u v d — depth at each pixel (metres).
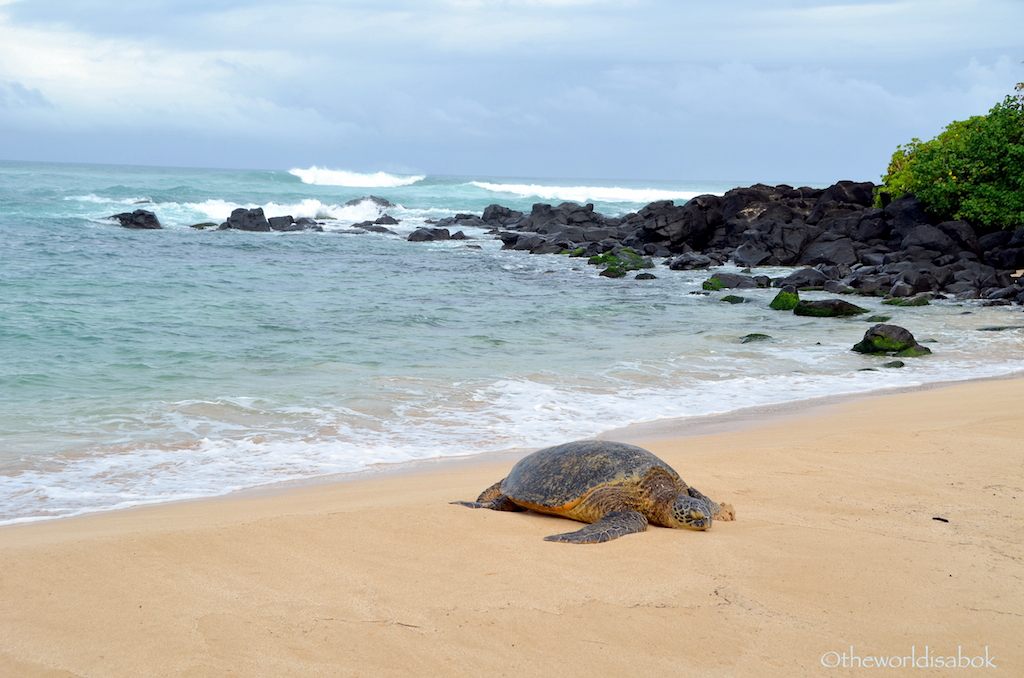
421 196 77.75
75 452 8.55
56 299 20.69
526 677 3.07
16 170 88.31
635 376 13.37
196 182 73.94
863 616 3.65
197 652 3.19
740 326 19.89
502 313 21.62
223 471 7.98
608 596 3.82
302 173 85.31
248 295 23.31
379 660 3.16
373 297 24.23
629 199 90.44
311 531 4.78
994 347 16.59
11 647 3.23
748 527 5.02
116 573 4.06
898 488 6.09
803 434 8.84
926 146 32.66
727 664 3.20
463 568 4.20
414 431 9.70
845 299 25.33
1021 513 5.32
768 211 40.38
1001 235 29.00
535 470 5.61
